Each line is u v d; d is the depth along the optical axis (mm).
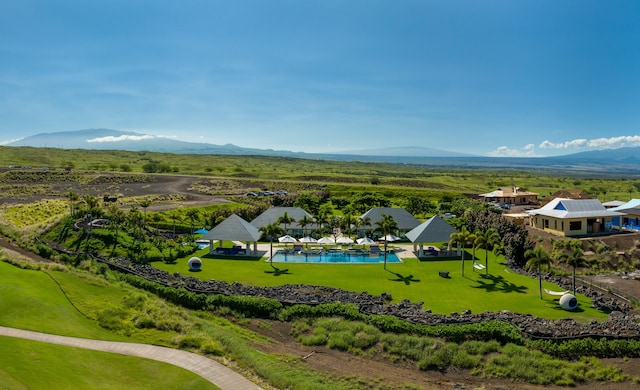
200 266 73812
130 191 162500
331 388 37250
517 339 47406
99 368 34875
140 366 36219
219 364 38375
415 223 103938
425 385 40656
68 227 83688
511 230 91000
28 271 57938
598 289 64938
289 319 53219
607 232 95500
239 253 87250
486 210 110688
